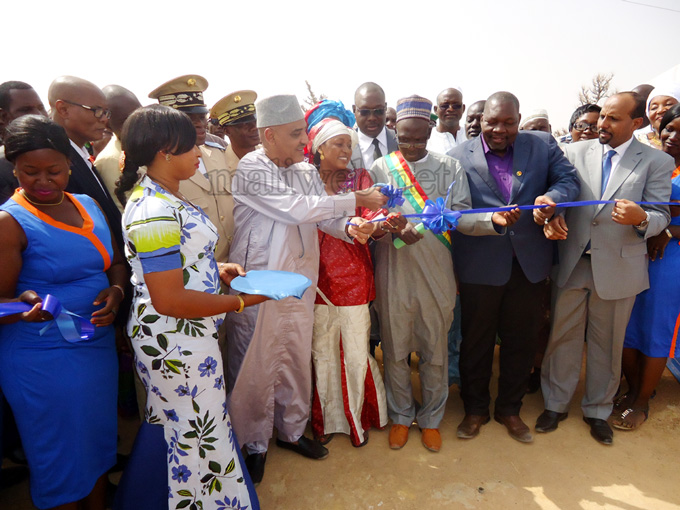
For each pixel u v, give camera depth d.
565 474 2.62
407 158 2.82
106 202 2.45
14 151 1.75
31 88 2.66
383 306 2.90
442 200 2.30
